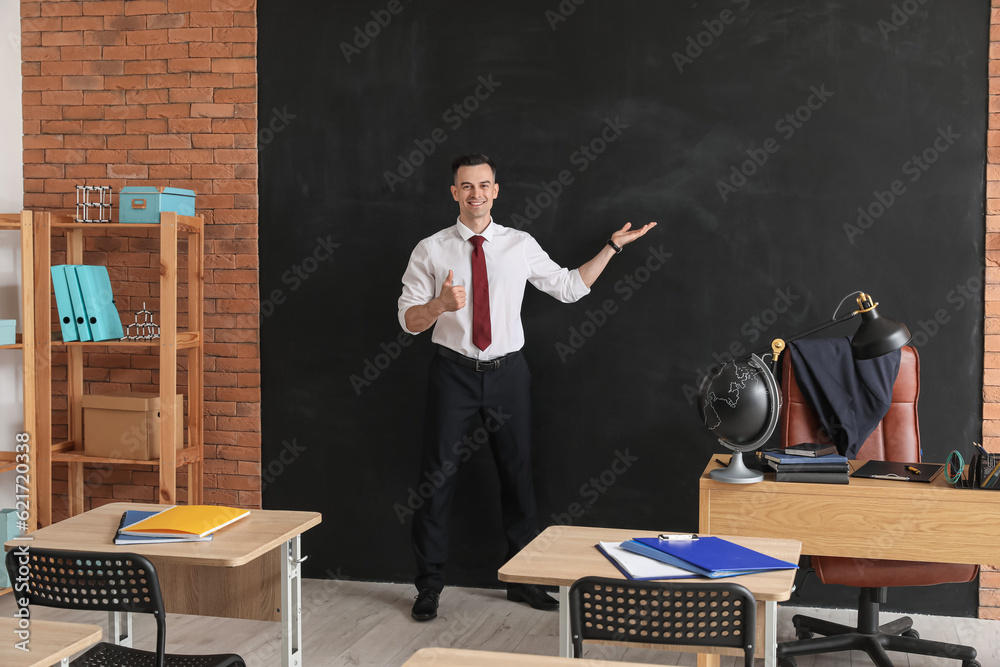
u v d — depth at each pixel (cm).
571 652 225
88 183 465
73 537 261
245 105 447
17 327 471
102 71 461
